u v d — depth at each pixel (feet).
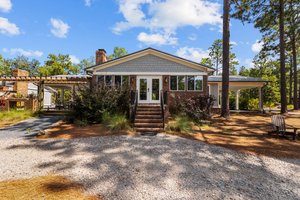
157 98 48.91
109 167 16.40
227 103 44.86
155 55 49.44
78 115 37.78
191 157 19.04
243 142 25.26
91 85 41.16
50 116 48.11
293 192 12.88
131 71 49.21
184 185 13.56
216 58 139.44
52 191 12.45
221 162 18.03
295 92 71.41
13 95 58.75
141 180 14.20
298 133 29.66
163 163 17.40
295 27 55.98
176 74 48.93
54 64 145.18
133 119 34.04
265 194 12.54
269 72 109.29
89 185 13.41
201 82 48.88
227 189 13.10
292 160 18.88
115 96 38.01
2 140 24.61
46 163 17.17
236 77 69.62
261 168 16.87
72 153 19.83
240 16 52.65
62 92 81.82
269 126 36.55
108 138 25.53
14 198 11.50
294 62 71.20
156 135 27.61
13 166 16.47
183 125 31.27
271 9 52.95
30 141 24.14
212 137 27.55
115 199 11.73
